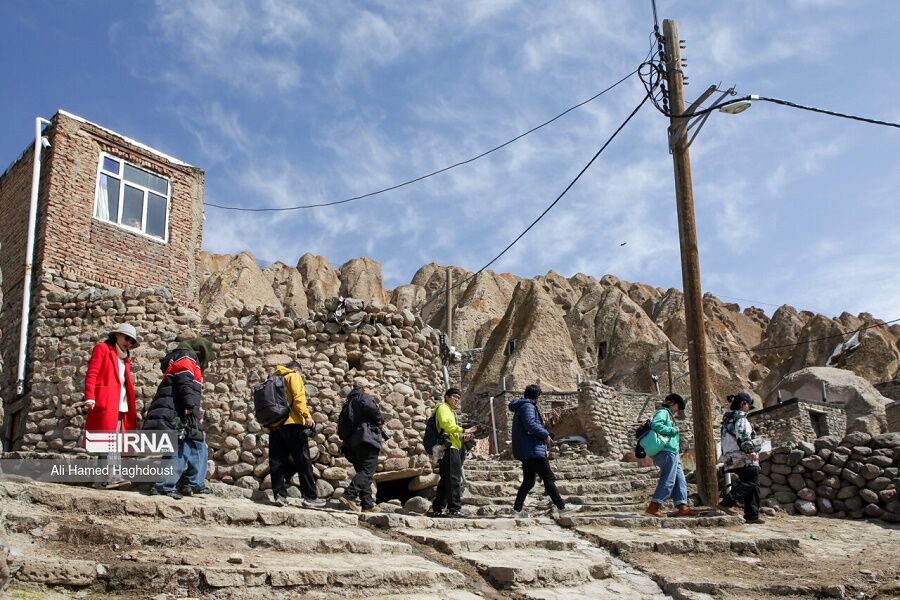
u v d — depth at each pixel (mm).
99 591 5785
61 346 13508
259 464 11680
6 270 15930
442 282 90625
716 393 60812
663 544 9383
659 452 11219
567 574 7820
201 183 18562
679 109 13609
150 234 17312
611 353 65188
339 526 8648
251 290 62375
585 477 14719
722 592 7941
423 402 12938
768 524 11242
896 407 26391
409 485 12609
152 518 7461
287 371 9898
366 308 12914
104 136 16859
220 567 6215
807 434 26422
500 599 7133
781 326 84688
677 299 80812
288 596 6223
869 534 10805
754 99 12961
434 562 7719
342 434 10141
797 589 8086
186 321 13477
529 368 50375
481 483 13250
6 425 13812
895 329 77875
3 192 17234
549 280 89188
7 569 5344
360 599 6473
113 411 8719
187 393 8734
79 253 15867
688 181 13445
